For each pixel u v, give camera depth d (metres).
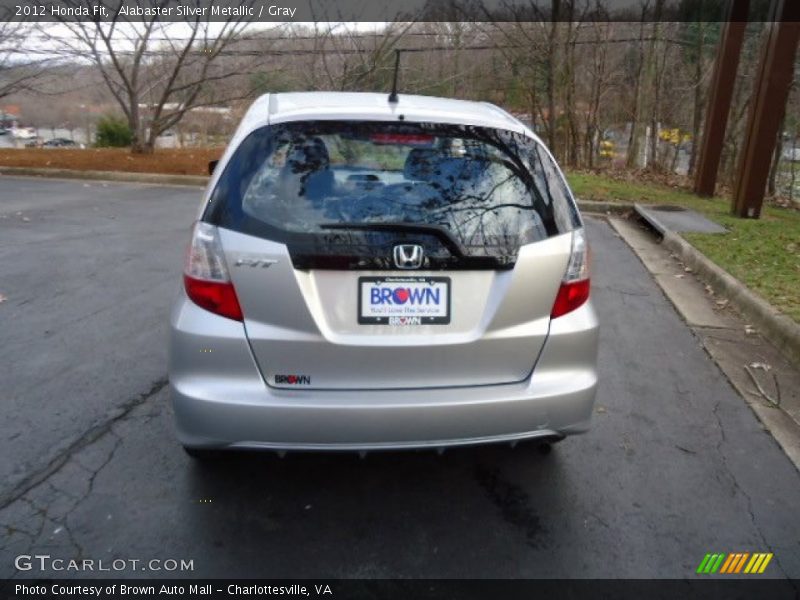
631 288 6.00
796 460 3.21
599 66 16.19
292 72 14.39
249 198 2.35
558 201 2.61
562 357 2.56
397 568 2.39
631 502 2.84
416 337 2.40
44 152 13.98
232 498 2.73
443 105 2.81
